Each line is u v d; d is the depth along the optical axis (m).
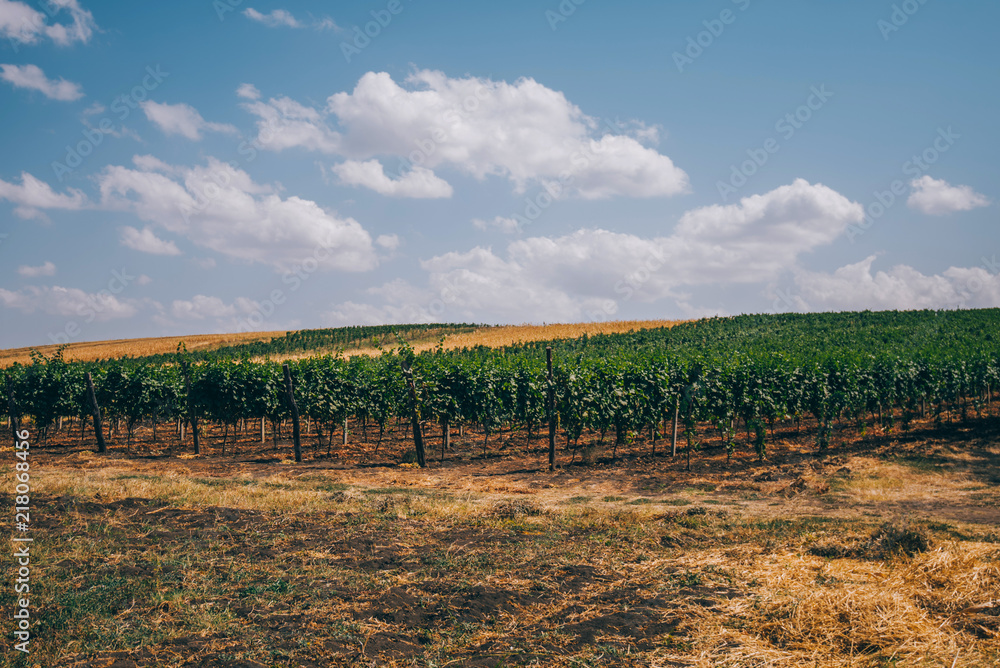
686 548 9.12
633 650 5.73
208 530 9.48
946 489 13.95
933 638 5.82
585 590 7.30
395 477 16.64
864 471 15.75
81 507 10.48
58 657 5.29
